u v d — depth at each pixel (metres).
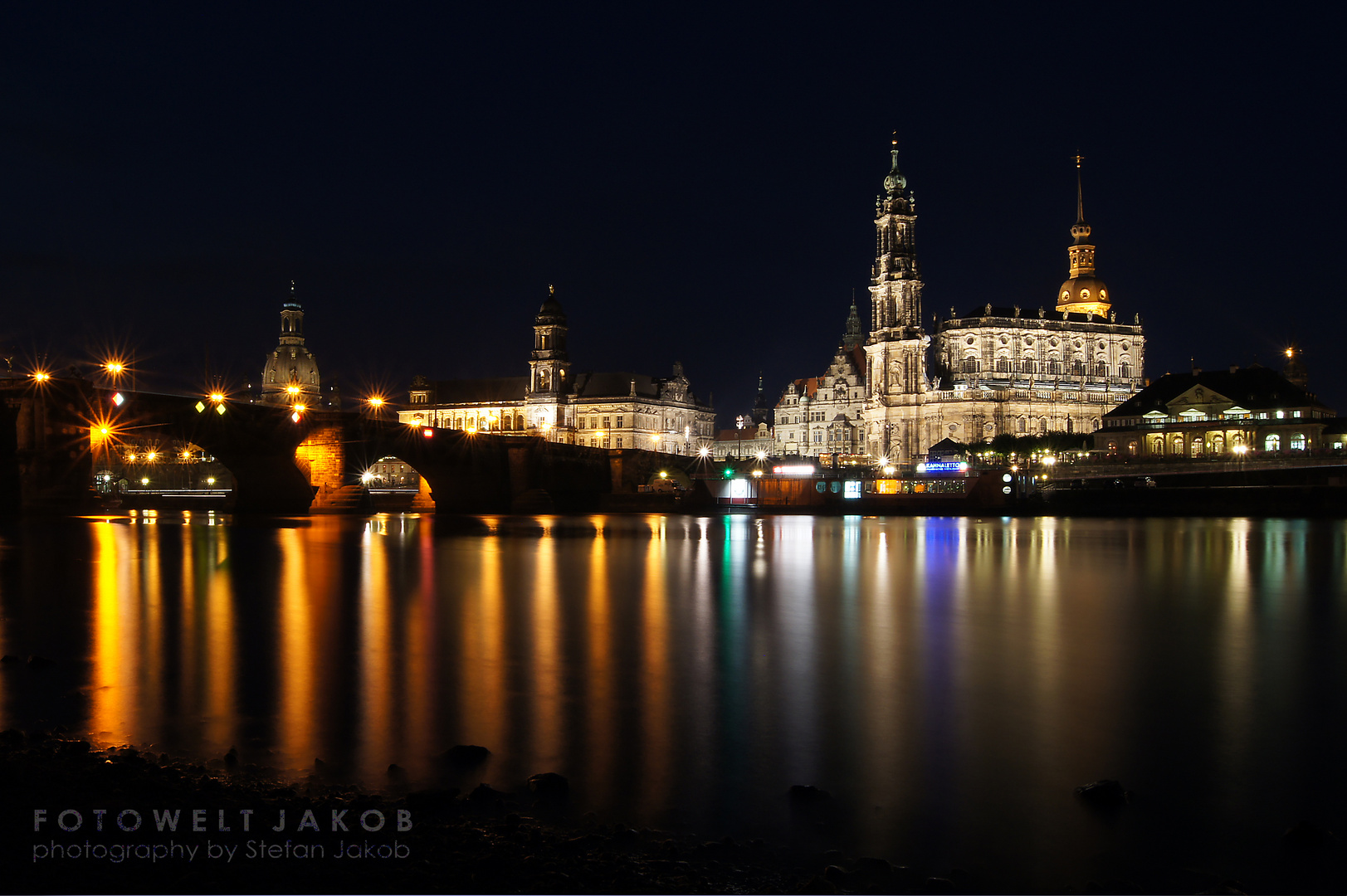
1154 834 14.12
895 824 14.41
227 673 23.98
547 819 14.38
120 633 29.78
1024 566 57.38
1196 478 154.50
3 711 20.11
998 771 16.75
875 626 32.75
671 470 197.00
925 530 104.19
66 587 41.47
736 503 184.25
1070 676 24.34
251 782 15.69
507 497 148.12
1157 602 39.31
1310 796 15.57
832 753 17.66
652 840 13.60
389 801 14.94
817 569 55.06
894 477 185.75
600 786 15.80
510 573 50.41
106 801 14.38
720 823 14.36
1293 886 12.60
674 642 29.06
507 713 20.23
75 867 12.11
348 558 59.03
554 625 32.28
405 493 158.50
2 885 11.52
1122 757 17.48
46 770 15.73
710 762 17.12
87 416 90.31
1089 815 14.81
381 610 35.50
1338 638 30.23
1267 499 133.88
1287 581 47.84
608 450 181.88
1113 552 68.69
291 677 23.56
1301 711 20.80
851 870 12.80
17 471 89.06
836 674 24.52
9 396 88.31
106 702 20.94
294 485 112.88
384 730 18.86
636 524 114.94
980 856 13.36
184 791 14.95
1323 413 194.38
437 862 12.69
